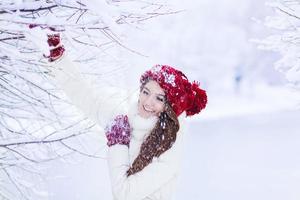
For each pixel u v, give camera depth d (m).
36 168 3.09
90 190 3.66
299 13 4.03
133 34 3.05
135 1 2.74
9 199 3.13
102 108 2.56
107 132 2.39
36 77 3.01
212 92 32.16
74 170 3.77
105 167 4.06
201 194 5.75
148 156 2.32
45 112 3.09
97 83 3.42
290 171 6.93
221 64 32.25
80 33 2.69
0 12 2.40
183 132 2.47
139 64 3.32
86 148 3.30
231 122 16.77
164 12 2.87
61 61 2.57
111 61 3.32
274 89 31.97
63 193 3.49
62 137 2.81
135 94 2.63
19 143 2.78
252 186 6.09
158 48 25.41
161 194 2.40
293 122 14.82
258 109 25.00
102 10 2.10
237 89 32.09
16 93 3.00
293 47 4.26
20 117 3.03
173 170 2.37
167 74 2.36
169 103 2.36
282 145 9.92
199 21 30.58
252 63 32.66
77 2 2.29
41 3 2.37
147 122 2.37
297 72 4.12
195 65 30.48
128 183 2.30
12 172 3.02
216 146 10.27
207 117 21.53
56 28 2.34
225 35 32.25
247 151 9.30
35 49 2.84
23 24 2.29
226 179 6.59
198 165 7.80
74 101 2.60
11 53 2.58
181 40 28.72
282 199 5.39
